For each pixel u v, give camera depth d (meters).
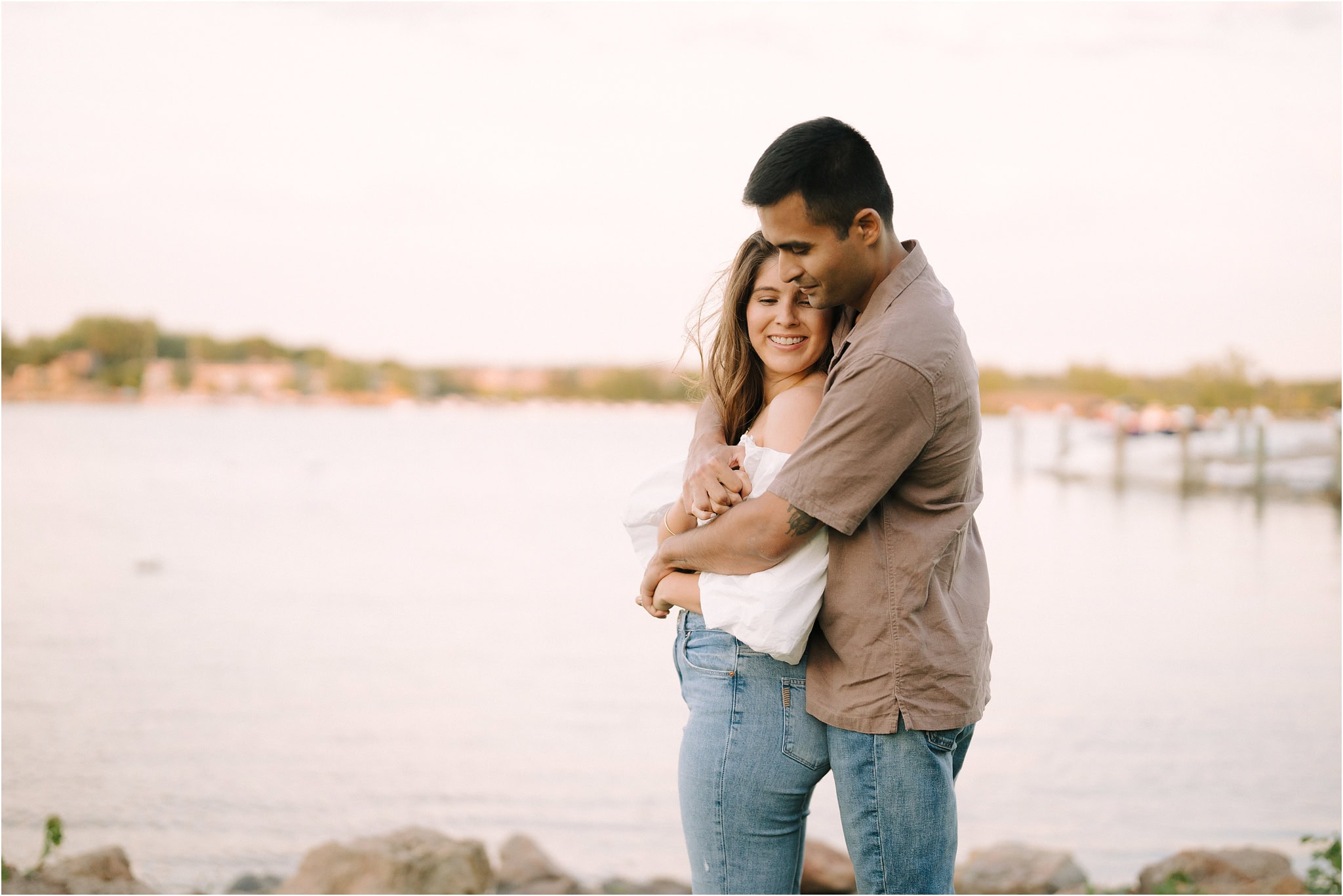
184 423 44.78
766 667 1.80
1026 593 11.81
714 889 1.85
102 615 10.95
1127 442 25.23
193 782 5.96
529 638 10.02
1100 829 5.28
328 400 53.97
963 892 4.23
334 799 5.76
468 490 24.45
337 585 12.93
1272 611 10.84
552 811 5.62
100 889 3.86
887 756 1.69
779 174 1.63
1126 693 7.87
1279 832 5.22
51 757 6.41
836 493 1.62
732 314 1.96
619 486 25.81
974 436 1.70
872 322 1.67
